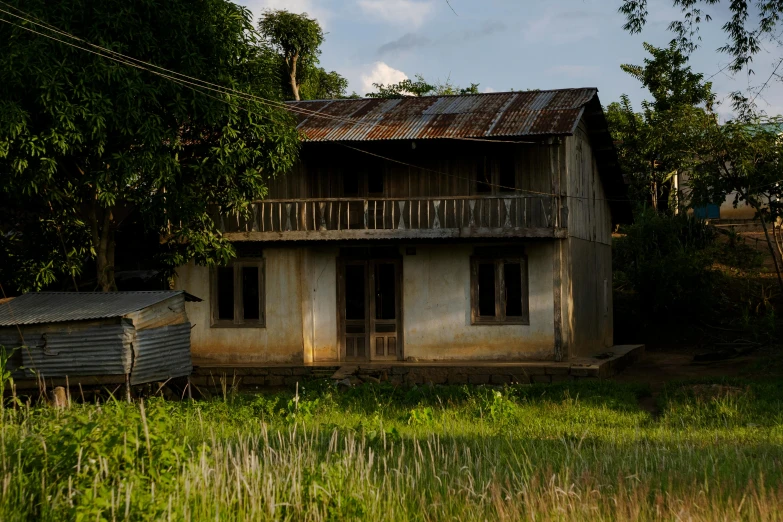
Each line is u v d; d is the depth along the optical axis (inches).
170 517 227.9
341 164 807.1
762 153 919.7
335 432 315.9
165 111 640.4
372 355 805.9
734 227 1279.5
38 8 587.2
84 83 589.0
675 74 1269.7
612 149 904.9
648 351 981.2
